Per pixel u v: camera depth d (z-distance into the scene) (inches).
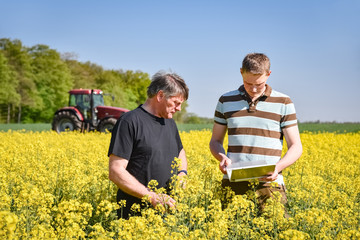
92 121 775.1
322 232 135.3
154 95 152.0
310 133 875.4
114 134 149.9
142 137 150.3
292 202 178.5
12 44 2561.5
